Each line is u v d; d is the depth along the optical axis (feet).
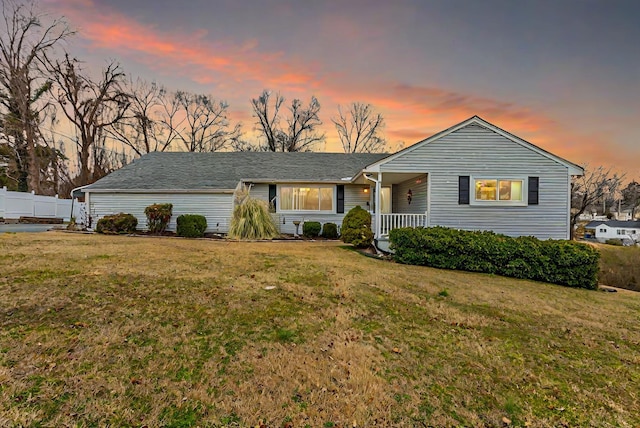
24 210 62.28
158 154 57.82
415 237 26.71
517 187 34.65
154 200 44.57
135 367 8.51
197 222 41.63
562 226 34.58
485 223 34.45
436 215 34.47
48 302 12.46
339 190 48.57
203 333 10.73
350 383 8.32
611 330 13.14
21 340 9.48
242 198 43.86
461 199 34.42
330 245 37.27
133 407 6.97
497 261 24.63
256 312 12.84
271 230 42.29
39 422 6.34
